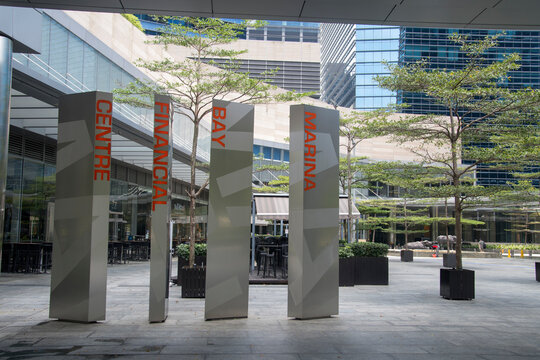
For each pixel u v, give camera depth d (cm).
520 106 1267
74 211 878
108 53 2036
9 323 852
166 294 905
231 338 744
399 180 1609
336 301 971
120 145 2209
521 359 643
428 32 6700
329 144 975
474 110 1385
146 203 3206
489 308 1109
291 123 959
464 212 5494
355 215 1991
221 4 796
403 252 3067
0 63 1108
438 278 1866
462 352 677
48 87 1359
